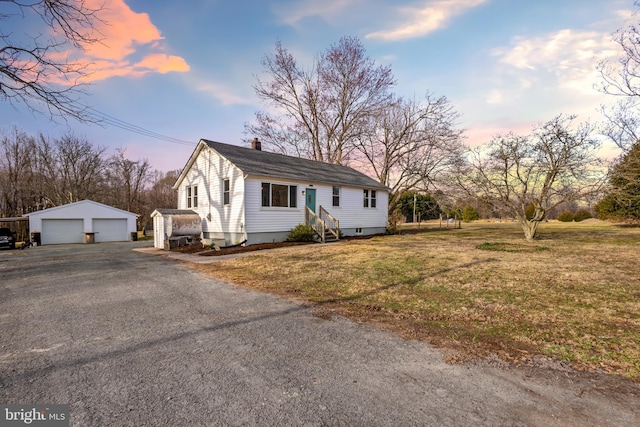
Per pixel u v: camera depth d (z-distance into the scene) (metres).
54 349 3.46
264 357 3.23
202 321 4.40
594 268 7.81
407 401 2.42
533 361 3.09
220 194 15.51
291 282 6.89
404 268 8.05
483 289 5.88
